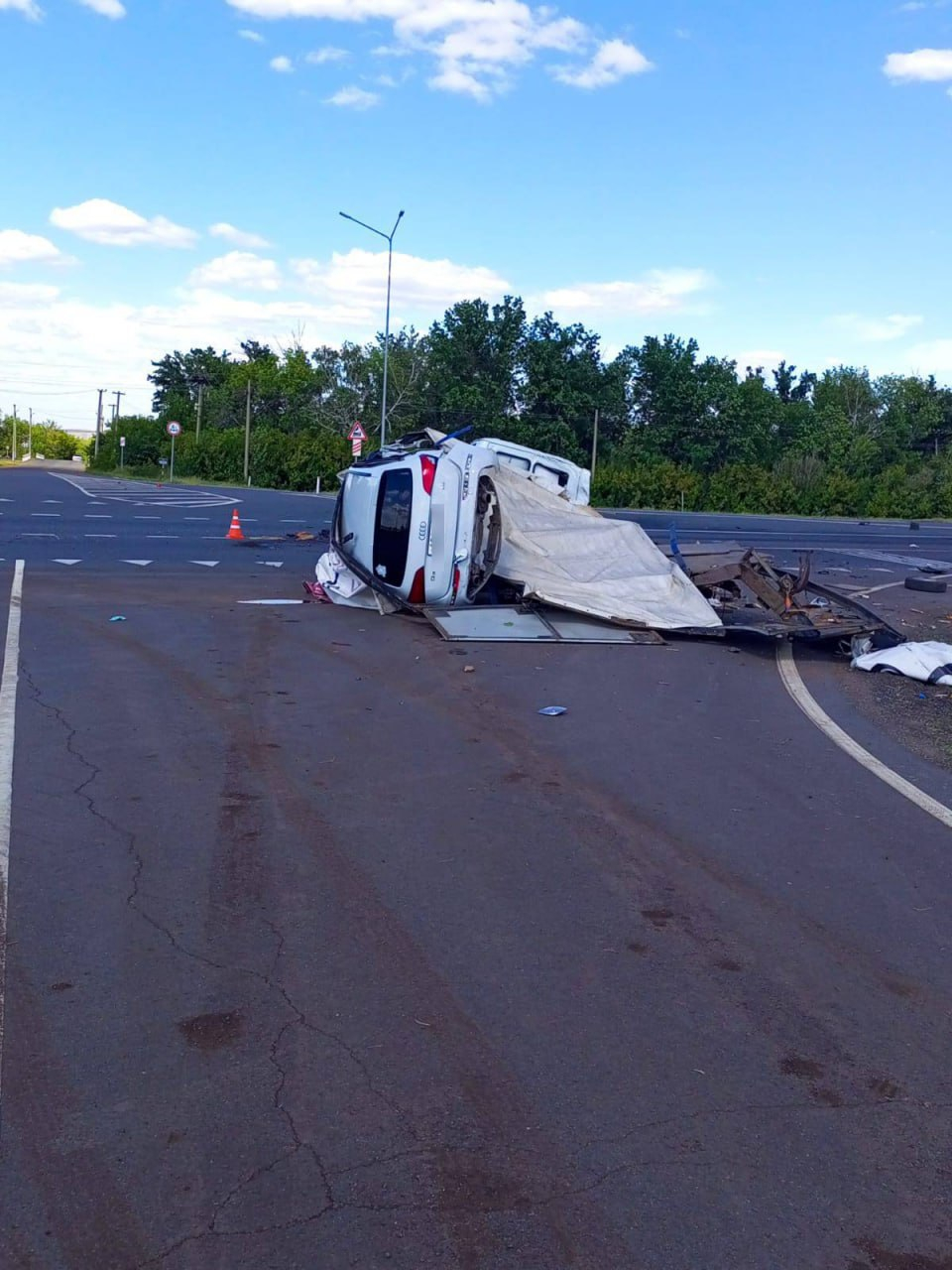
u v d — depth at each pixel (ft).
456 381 269.03
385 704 33.65
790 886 20.48
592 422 278.26
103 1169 11.78
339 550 52.65
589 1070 14.02
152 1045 14.20
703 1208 11.50
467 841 22.08
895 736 33.45
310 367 331.16
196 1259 10.53
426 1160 12.09
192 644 41.78
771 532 139.03
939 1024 15.58
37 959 16.40
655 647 47.09
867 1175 12.17
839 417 321.52
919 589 81.35
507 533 51.57
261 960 16.63
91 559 68.13
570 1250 10.83
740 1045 14.79
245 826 22.40
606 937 17.97
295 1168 11.87
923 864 21.89
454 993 15.88
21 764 25.71
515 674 39.52
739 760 29.37
